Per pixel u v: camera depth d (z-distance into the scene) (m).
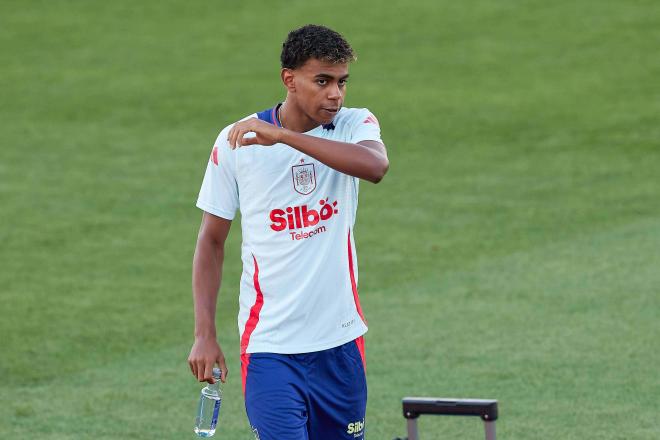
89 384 27.88
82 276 37.47
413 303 33.53
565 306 32.53
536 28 72.56
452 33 72.56
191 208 45.56
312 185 15.87
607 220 41.88
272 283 16.11
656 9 74.31
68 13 79.69
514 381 26.84
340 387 16.31
